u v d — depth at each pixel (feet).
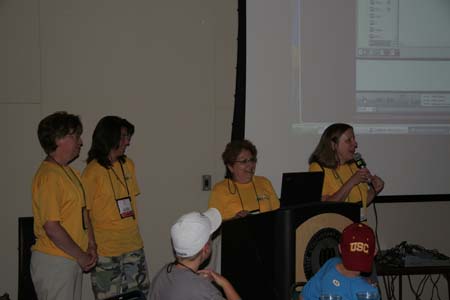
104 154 11.31
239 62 13.10
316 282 7.07
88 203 10.95
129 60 13.33
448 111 13.91
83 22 13.11
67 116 9.75
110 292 11.17
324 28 13.42
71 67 13.08
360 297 6.71
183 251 7.06
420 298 14.74
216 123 13.78
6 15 12.79
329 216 7.70
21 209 12.94
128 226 11.41
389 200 13.71
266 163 13.30
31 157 12.96
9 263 12.92
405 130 13.74
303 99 13.38
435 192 13.88
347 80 13.53
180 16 13.55
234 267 8.29
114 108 13.29
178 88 13.57
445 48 13.89
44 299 9.56
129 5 13.29
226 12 13.76
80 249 9.49
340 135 11.28
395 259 12.24
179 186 13.64
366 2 13.58
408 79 13.75
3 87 12.82
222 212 10.99
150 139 13.47
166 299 6.94
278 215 7.48
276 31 13.23
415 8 13.76
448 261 12.25
